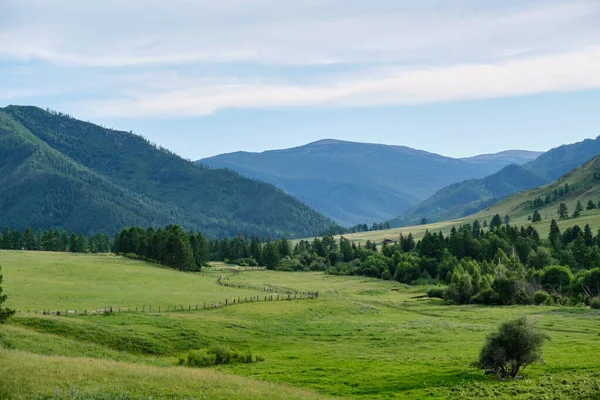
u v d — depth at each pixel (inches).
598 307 4717.0
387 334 3289.9
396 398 1836.9
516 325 2119.8
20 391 1389.0
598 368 2148.1
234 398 1534.2
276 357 2615.7
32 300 3563.0
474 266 6963.6
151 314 3371.1
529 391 1846.7
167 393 1518.2
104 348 2463.1
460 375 2143.2
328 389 1958.7
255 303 4409.5
